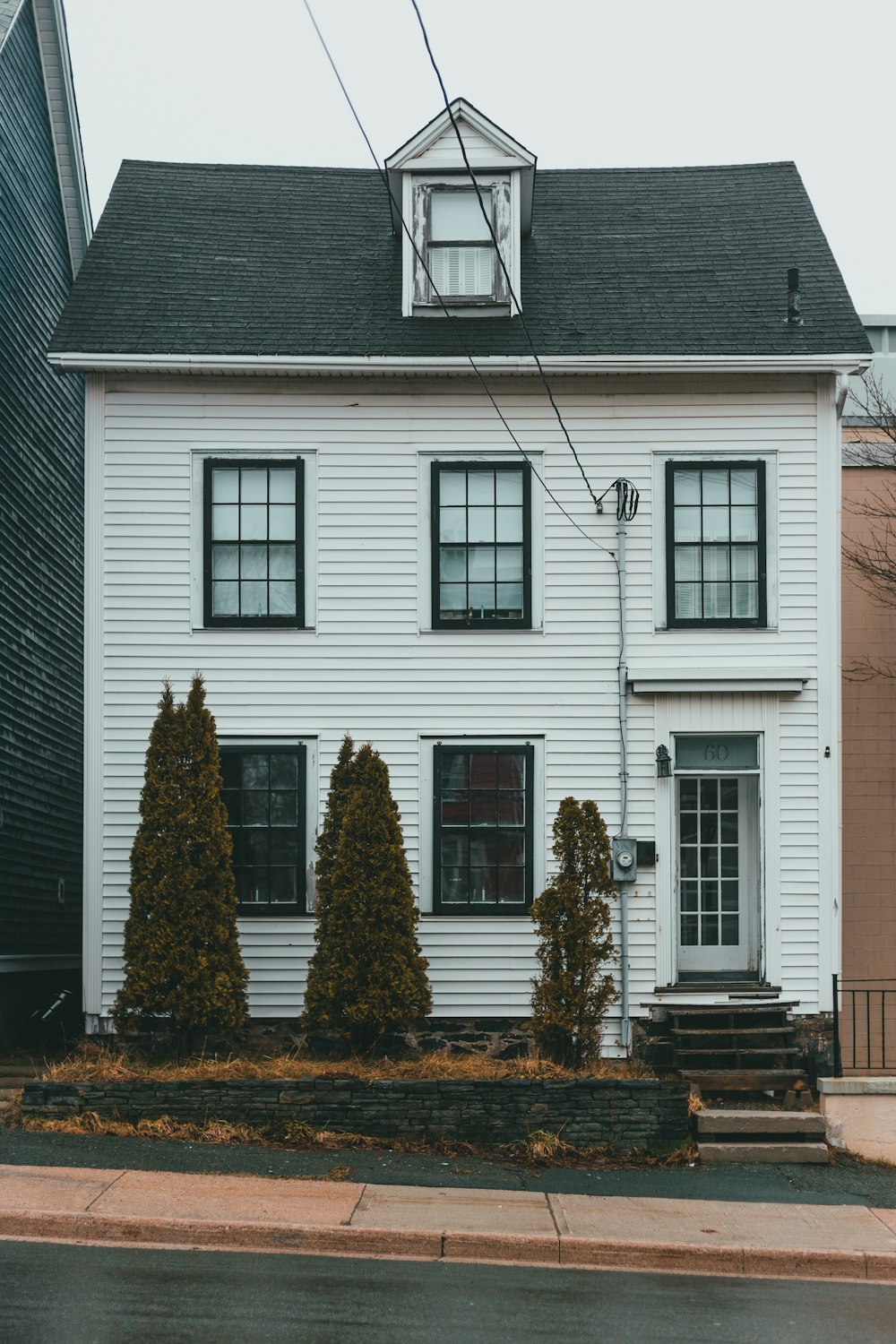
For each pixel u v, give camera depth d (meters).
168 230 16.33
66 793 18.39
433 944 14.16
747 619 14.40
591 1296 8.56
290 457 14.48
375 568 14.43
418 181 15.12
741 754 14.44
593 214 17.16
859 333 14.48
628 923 14.13
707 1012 13.96
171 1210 9.56
